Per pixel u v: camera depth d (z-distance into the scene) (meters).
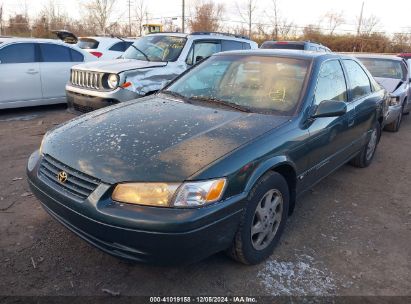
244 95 3.58
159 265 2.42
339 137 3.96
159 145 2.63
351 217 3.93
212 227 2.40
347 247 3.34
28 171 2.99
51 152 2.83
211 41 7.76
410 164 5.91
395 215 4.04
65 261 2.92
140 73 6.30
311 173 3.55
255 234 2.90
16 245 3.10
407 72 8.84
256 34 34.56
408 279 2.94
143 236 2.30
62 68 8.41
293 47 12.09
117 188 2.39
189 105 3.50
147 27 27.23
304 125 3.28
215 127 2.94
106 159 2.53
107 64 6.61
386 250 3.33
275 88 3.55
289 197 3.26
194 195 2.34
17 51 7.79
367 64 9.16
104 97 6.07
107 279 2.75
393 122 7.99
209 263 2.98
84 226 2.48
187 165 2.43
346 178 5.09
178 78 4.28
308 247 3.30
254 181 2.66
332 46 38.00
